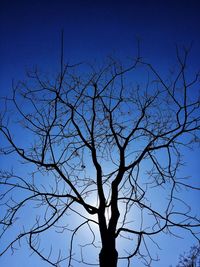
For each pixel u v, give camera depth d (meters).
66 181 9.70
